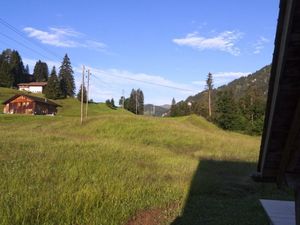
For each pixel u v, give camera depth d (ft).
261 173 22.61
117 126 151.23
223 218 41.98
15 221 31.81
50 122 183.01
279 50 16.14
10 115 204.74
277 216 31.30
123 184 49.21
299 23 14.58
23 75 481.87
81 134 138.92
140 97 468.34
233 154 106.73
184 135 140.77
